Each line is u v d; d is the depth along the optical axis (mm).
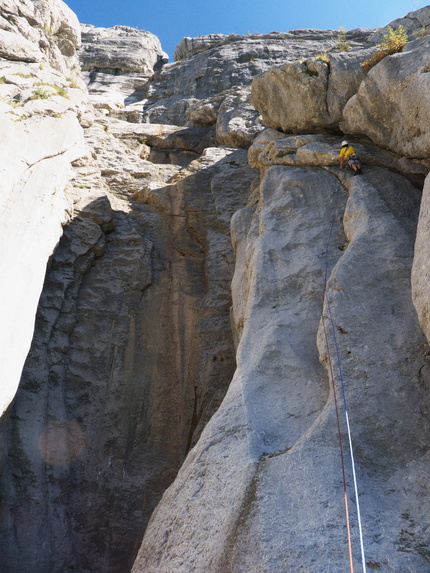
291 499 6559
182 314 15492
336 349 8383
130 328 14906
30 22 24578
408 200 11750
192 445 12609
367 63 13383
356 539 5949
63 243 15773
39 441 12023
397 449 7051
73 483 11906
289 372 9000
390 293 9234
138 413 13188
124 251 16688
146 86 33500
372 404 7516
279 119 16312
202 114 25938
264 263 11430
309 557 5812
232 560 6164
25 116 17281
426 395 7566
